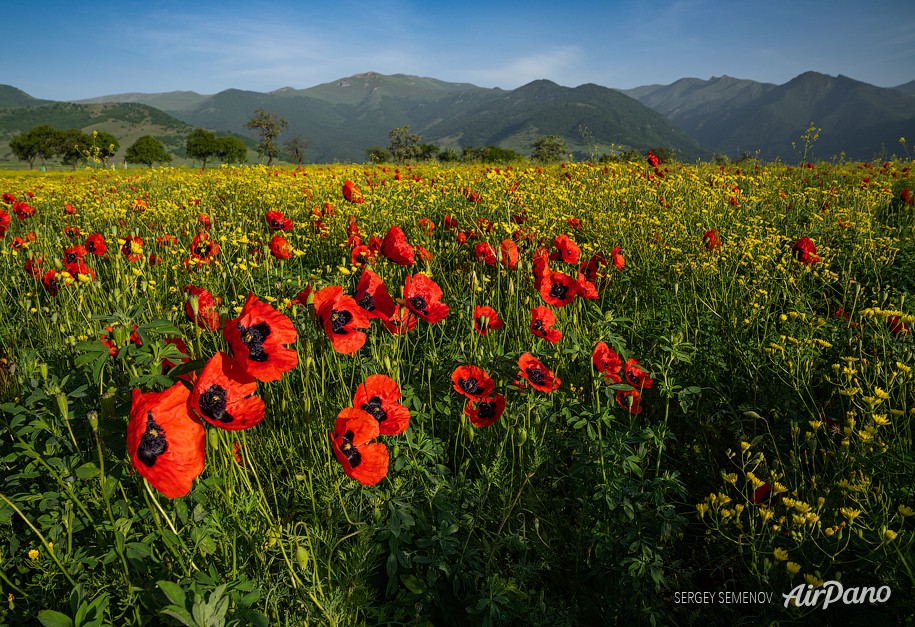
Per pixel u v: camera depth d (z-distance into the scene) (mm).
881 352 3463
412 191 9312
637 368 2805
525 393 2891
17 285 4664
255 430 2811
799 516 2082
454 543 2268
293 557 2029
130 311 2119
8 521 1983
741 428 3117
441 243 6137
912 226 6766
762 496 2484
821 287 4863
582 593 2443
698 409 3449
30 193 10812
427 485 2545
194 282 4816
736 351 3805
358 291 2801
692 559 2621
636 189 8680
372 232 6805
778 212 7664
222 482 2049
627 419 3275
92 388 2396
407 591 2311
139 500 2162
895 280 4969
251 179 11102
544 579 2537
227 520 2078
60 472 2068
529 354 2850
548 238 6000
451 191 9539
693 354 3766
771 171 12609
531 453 2785
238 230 5992
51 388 1788
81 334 3113
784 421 3207
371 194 8547
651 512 2465
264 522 2172
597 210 7496
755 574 2184
